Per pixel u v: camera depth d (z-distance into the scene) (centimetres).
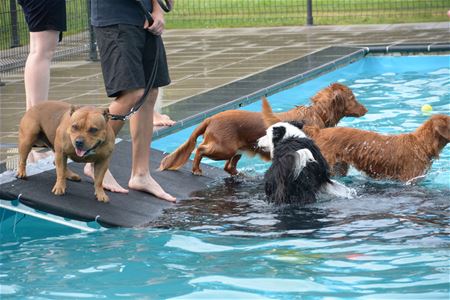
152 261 478
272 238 516
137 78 570
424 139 662
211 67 1198
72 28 1365
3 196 542
